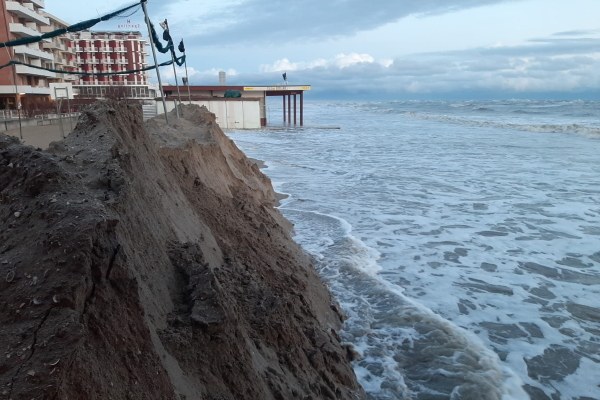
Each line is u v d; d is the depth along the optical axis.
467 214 14.93
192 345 4.16
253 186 15.10
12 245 3.43
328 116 91.62
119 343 3.16
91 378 2.78
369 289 9.15
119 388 2.98
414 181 20.58
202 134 13.95
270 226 10.96
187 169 9.72
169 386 3.40
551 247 11.72
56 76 61.84
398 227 13.53
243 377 4.37
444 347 7.11
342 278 9.73
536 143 34.75
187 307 4.59
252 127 56.91
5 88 46.03
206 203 9.08
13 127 24.47
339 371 6.09
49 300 2.94
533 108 84.75
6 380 2.55
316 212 15.22
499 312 8.38
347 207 15.98
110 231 3.49
